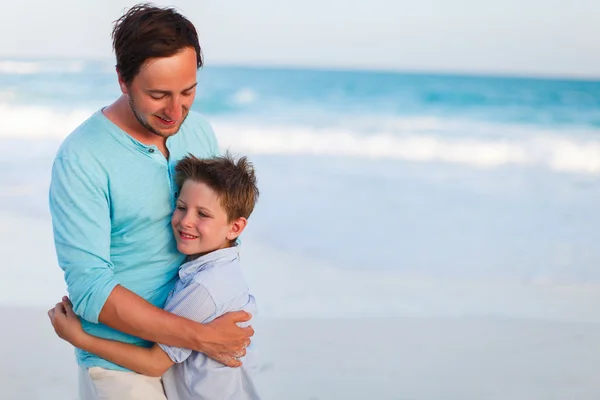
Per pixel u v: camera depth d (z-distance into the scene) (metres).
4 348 4.31
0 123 16.12
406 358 4.29
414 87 26.72
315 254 6.73
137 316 1.94
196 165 2.14
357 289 5.70
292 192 9.56
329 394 3.78
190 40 1.89
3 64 24.31
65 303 2.14
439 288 5.84
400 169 11.68
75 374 3.99
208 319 2.10
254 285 5.71
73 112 17.72
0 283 5.58
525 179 11.23
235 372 2.17
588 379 4.05
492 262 6.77
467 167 12.14
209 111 20.69
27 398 3.68
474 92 24.98
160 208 2.12
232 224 2.21
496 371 4.14
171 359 2.07
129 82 1.88
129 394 2.10
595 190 10.41
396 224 8.08
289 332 4.66
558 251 7.23
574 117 19.47
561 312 5.28
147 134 2.09
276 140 14.74
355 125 17.52
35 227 7.24
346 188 9.98
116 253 2.11
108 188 2.01
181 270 2.18
